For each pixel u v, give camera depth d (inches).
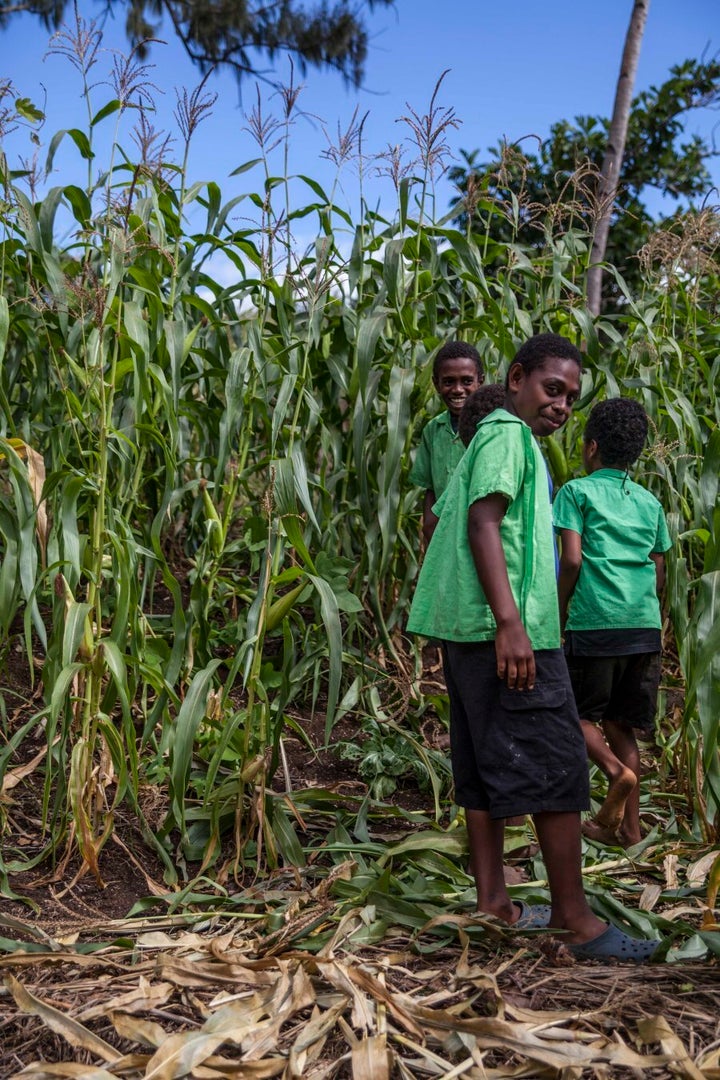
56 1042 69.9
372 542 141.9
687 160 305.4
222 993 74.9
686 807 128.1
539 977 78.5
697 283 170.6
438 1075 65.0
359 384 134.0
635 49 253.4
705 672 93.0
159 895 97.7
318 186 152.0
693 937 83.6
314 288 130.2
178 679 131.3
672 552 138.3
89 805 102.7
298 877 98.0
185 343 134.9
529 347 88.0
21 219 127.4
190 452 176.7
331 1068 65.1
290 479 117.0
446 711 139.7
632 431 119.2
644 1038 67.8
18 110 127.0
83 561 109.4
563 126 307.6
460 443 136.1
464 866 105.8
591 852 111.3
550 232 165.3
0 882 97.3
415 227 156.3
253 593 154.5
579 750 82.9
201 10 324.8
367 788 127.0
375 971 78.1
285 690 106.7
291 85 134.5
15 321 144.3
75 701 108.4
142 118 118.1
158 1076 63.3
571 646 116.7
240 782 105.3
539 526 84.4
